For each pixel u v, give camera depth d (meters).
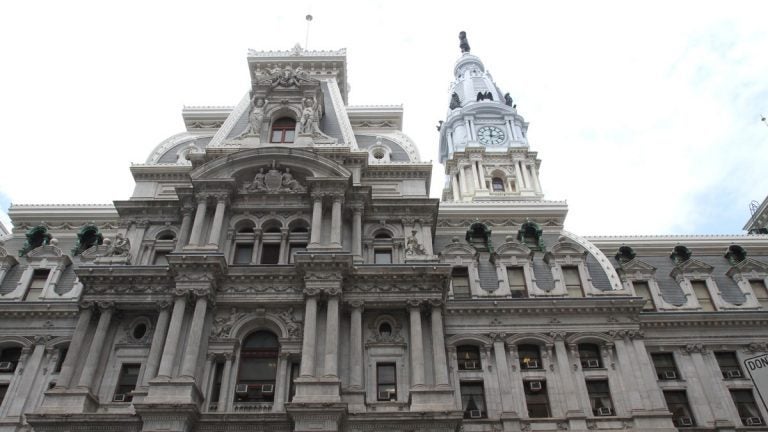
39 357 54.06
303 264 51.22
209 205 57.47
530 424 50.78
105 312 51.06
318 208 56.44
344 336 50.38
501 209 68.00
